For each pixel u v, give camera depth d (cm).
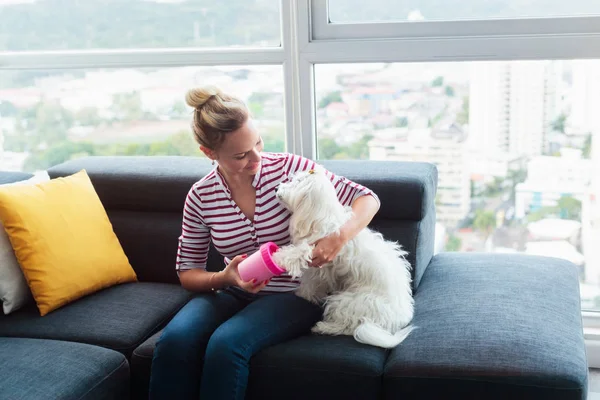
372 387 182
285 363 186
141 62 291
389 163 252
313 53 274
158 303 231
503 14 261
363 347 190
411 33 268
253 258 192
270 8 279
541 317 198
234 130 190
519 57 258
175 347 187
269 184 203
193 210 210
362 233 203
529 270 233
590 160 264
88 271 233
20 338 209
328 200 190
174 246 251
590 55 252
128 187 257
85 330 213
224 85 289
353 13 273
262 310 196
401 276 204
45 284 224
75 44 301
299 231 192
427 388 179
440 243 269
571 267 243
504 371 175
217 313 202
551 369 174
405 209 230
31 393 177
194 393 189
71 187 244
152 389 189
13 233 225
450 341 187
